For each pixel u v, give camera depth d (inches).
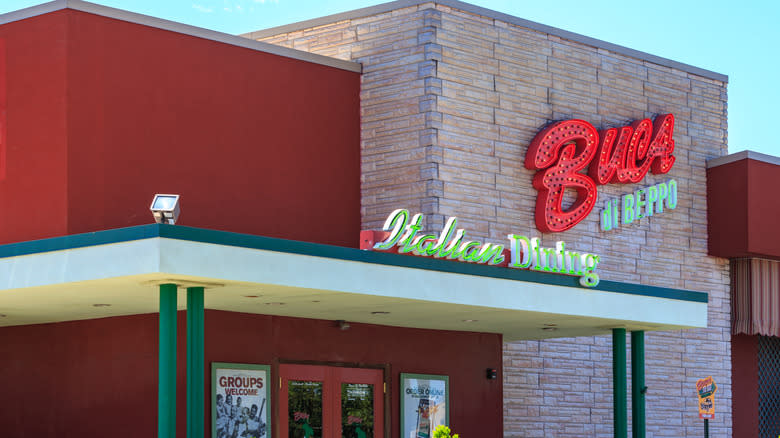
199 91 857.5
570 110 1033.5
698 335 1148.5
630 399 1106.7
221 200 859.4
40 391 817.5
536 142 984.9
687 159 1148.5
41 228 772.0
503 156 974.4
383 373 871.7
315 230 920.9
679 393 1127.0
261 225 883.4
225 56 879.1
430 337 912.3
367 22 979.9
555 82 1024.9
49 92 786.2
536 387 1026.7
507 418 1002.7
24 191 781.3
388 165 948.6
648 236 1098.7
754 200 1137.4
